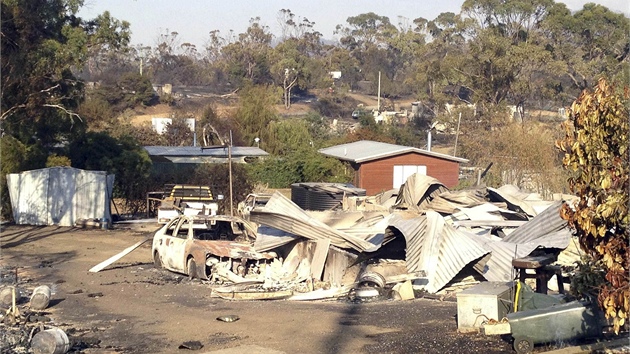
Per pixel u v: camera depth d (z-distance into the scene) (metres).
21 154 36.00
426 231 16.70
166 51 125.94
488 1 76.44
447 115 69.62
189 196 31.19
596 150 9.53
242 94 66.38
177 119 68.00
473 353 10.66
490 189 26.98
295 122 65.19
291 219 18.00
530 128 41.91
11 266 20.66
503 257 16.47
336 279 16.86
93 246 25.48
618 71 65.69
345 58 123.50
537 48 69.00
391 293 15.75
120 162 37.81
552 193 35.59
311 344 11.41
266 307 14.80
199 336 12.12
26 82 35.62
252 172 46.91
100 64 114.31
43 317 13.64
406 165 47.06
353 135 65.25
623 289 9.38
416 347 11.07
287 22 135.00
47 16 35.88
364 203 28.47
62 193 32.41
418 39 124.00
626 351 10.35
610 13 71.31
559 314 10.68
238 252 17.78
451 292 16.25
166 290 16.88
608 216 9.37
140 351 11.18
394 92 114.06
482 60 71.06
